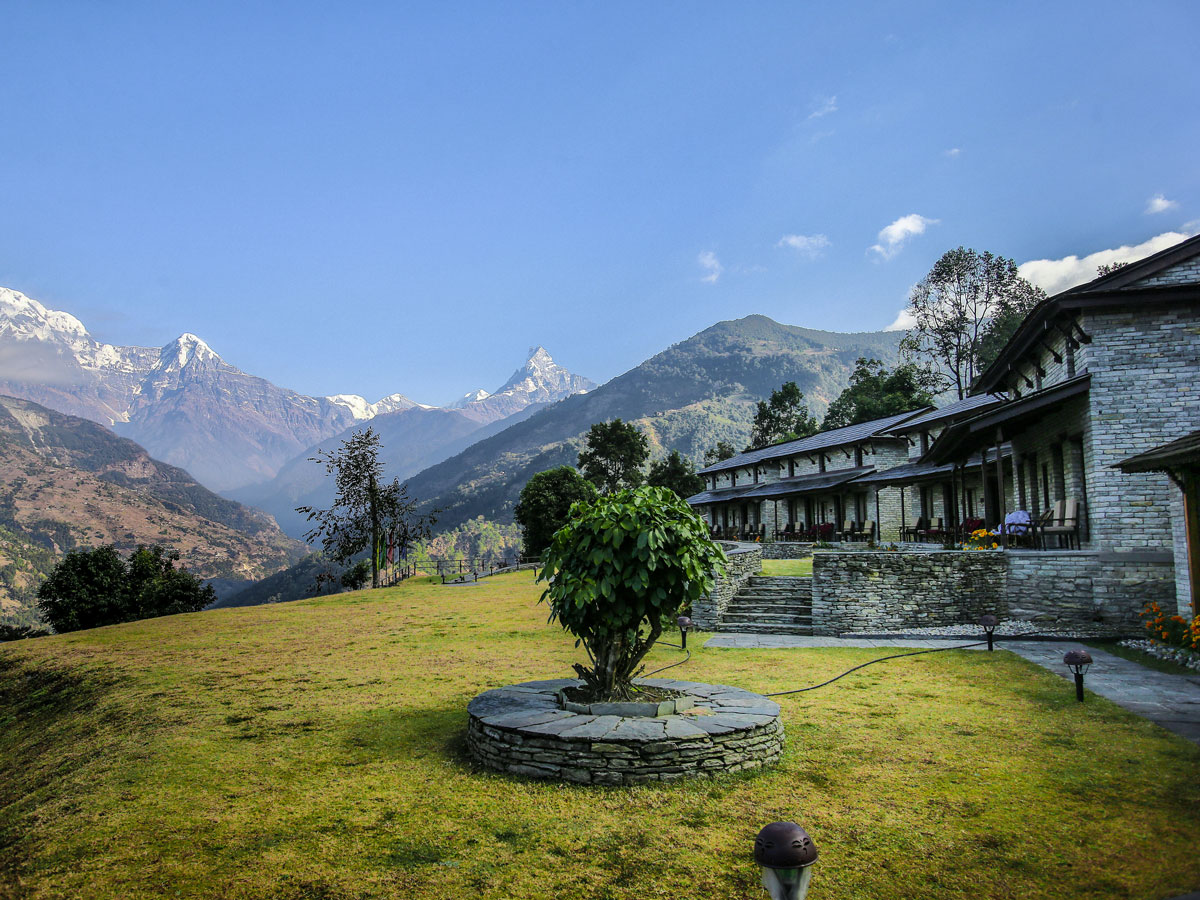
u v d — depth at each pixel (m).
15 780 9.73
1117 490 15.78
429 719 9.68
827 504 41.91
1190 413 15.60
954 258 64.06
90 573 36.94
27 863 5.79
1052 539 19.47
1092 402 16.03
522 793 6.80
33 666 17.80
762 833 4.15
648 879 5.19
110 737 10.07
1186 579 13.27
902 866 5.29
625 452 78.75
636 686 8.91
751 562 20.27
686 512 8.50
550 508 53.44
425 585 36.12
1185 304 15.83
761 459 49.22
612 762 6.95
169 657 16.34
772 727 7.64
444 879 5.26
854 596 15.93
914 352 67.38
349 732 9.20
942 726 8.64
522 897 4.98
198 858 5.69
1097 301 15.87
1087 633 14.55
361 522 44.75
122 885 5.28
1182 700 9.45
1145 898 4.73
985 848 5.52
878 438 36.12
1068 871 5.13
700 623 16.78
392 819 6.34
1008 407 17.72
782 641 15.12
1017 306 61.91
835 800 6.49
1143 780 6.69
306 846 5.85
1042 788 6.61
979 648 13.54
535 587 30.00
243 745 8.80
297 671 13.70
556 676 12.38
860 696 10.23
